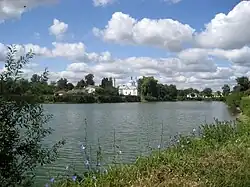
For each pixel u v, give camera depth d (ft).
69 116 213.87
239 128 53.62
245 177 25.79
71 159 52.54
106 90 515.91
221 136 47.32
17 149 17.46
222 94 585.22
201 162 30.09
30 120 17.98
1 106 17.11
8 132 17.03
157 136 91.45
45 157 19.16
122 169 28.76
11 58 17.87
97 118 197.98
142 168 29.04
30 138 18.08
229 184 24.25
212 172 26.78
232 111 260.21
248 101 170.50
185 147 39.81
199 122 158.71
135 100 532.32
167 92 593.83
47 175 37.96
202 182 24.08
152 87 548.31
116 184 25.04
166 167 28.45
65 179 29.45
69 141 86.22
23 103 17.66
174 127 131.03
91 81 540.52
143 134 103.14
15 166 17.35
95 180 26.00
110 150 62.54
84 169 43.14
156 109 311.88
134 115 223.92
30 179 19.11
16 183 17.44
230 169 27.94
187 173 27.07
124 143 76.69
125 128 132.87
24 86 17.93
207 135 47.80
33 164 18.30
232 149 36.19
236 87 379.55
